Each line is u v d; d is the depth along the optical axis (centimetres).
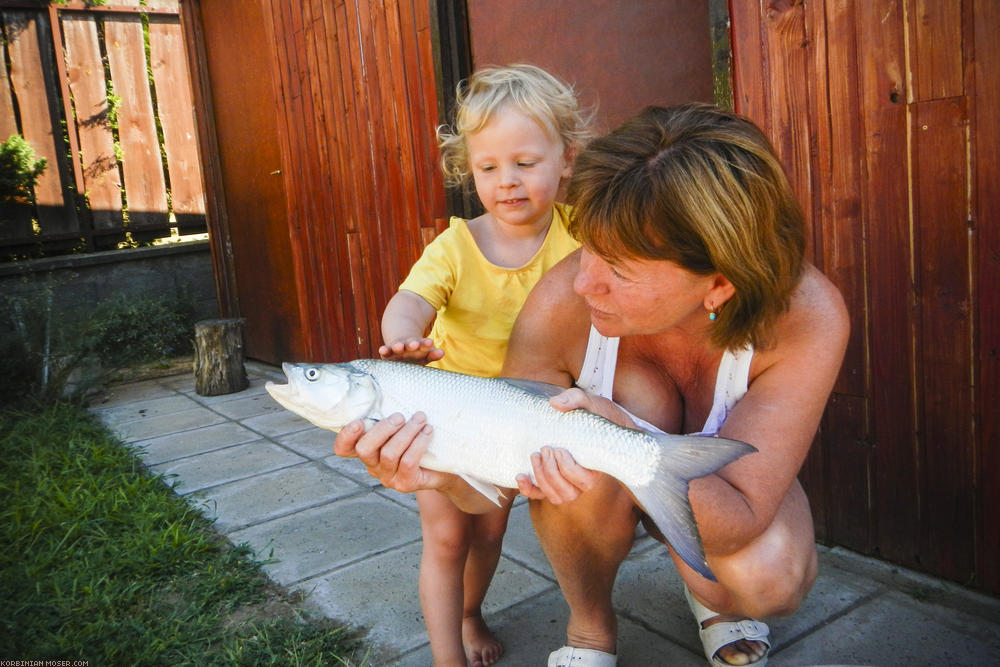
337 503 362
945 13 209
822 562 258
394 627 244
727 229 125
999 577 220
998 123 203
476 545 208
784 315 150
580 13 335
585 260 139
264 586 279
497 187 212
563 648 194
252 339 753
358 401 149
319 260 573
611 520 174
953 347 221
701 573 126
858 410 249
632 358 174
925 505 235
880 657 206
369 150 483
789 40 246
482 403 147
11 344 613
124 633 242
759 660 196
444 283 218
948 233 218
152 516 335
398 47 431
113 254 834
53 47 856
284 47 565
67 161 870
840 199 242
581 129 229
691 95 299
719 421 162
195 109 761
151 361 775
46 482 384
